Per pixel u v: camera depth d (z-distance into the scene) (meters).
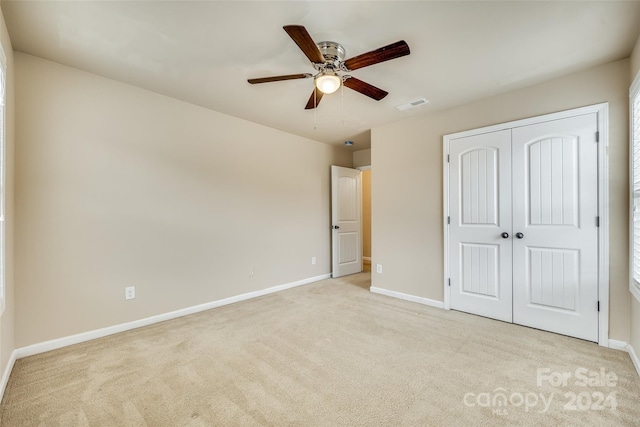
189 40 1.99
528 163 2.67
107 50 2.12
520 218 2.72
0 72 1.63
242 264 3.58
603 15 1.72
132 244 2.69
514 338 2.45
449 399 1.67
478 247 2.99
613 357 2.12
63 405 1.62
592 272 2.36
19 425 1.47
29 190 2.17
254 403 1.64
